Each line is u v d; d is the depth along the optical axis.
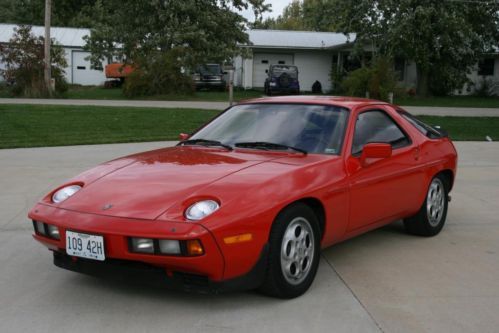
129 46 29.34
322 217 4.21
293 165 4.11
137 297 3.94
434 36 27.98
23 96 24.69
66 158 10.57
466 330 3.47
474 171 9.79
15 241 5.42
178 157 4.42
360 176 4.51
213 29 29.48
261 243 3.61
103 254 3.50
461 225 6.20
